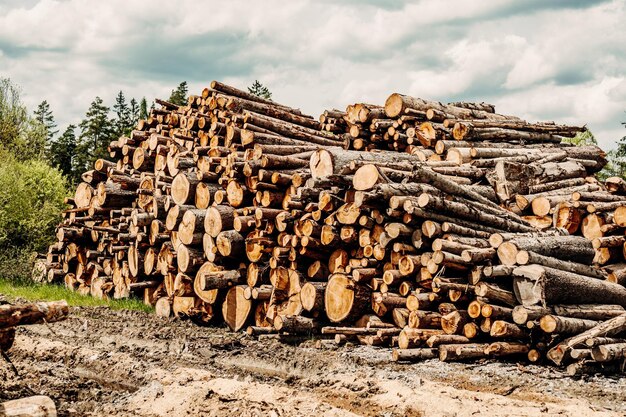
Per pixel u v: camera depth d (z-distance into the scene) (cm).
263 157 1219
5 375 731
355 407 688
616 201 1325
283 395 680
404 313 1014
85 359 885
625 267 1176
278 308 1157
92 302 1497
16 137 3184
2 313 587
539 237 1007
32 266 1919
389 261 1057
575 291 948
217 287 1201
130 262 1499
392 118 1603
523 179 1366
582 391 783
